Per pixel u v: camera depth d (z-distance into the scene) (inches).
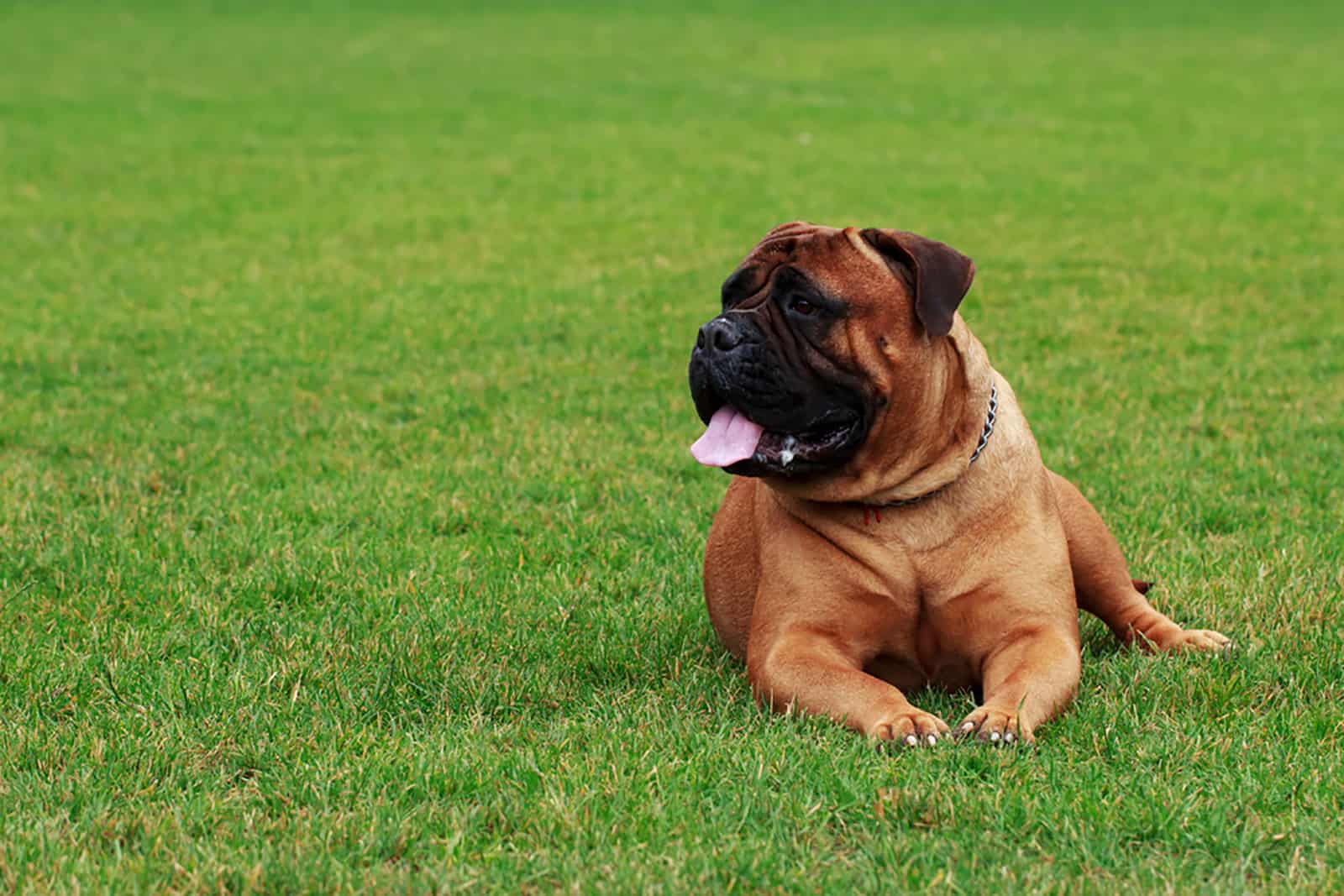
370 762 229.9
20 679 277.7
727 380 251.1
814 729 241.8
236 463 449.4
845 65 1908.2
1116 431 474.9
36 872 193.0
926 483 263.9
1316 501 400.8
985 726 236.2
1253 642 285.4
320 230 945.5
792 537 273.0
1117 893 184.2
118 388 556.7
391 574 344.5
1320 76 1749.5
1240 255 823.1
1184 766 226.8
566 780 220.2
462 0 2751.0
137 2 2672.2
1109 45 2108.8
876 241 258.8
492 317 690.8
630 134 1396.4
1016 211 991.6
